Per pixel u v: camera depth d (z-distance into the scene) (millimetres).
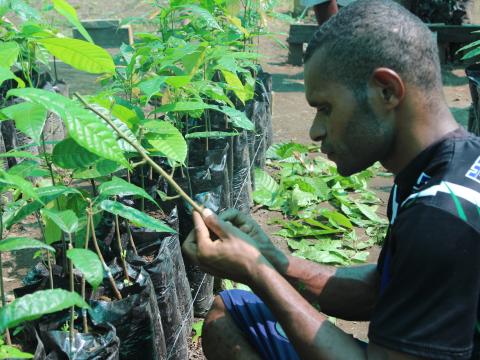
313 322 1648
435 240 1390
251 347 2008
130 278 2451
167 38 3201
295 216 4355
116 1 10562
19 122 1579
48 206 2316
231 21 3512
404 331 1436
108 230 2732
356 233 4172
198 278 3170
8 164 4422
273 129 5980
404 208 1508
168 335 2613
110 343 1999
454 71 7820
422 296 1419
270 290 1700
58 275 2410
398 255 1460
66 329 2082
